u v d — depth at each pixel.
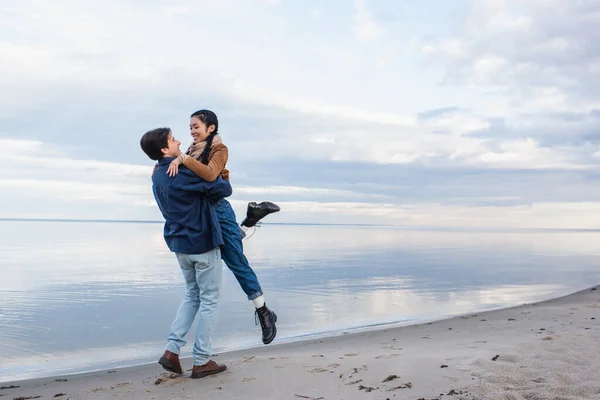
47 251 23.86
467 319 6.48
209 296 3.49
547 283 11.79
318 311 7.91
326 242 37.19
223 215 3.48
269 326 3.56
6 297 9.34
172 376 3.60
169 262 17.42
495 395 2.71
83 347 5.69
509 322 5.84
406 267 15.90
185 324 3.54
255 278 3.54
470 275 13.47
